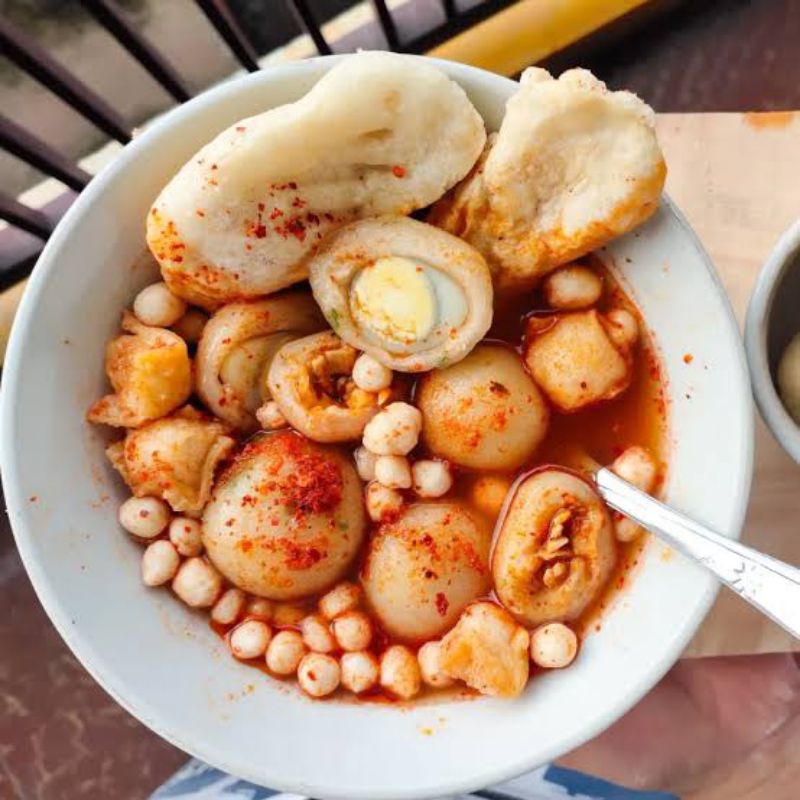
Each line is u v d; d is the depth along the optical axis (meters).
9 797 0.29
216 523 0.22
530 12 0.28
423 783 0.21
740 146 0.26
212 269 0.21
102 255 0.21
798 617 0.20
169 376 0.21
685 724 0.28
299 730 0.22
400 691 0.22
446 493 0.23
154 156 0.21
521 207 0.21
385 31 0.27
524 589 0.22
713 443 0.21
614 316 0.22
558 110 0.20
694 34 0.30
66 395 0.21
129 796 0.29
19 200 0.29
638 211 0.20
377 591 0.22
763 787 0.28
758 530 0.25
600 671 0.22
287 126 0.19
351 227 0.21
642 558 0.22
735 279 0.26
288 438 0.22
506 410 0.22
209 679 0.22
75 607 0.21
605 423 0.23
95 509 0.22
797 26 0.30
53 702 0.29
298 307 0.22
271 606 0.23
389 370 0.22
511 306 0.23
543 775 0.27
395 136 0.20
